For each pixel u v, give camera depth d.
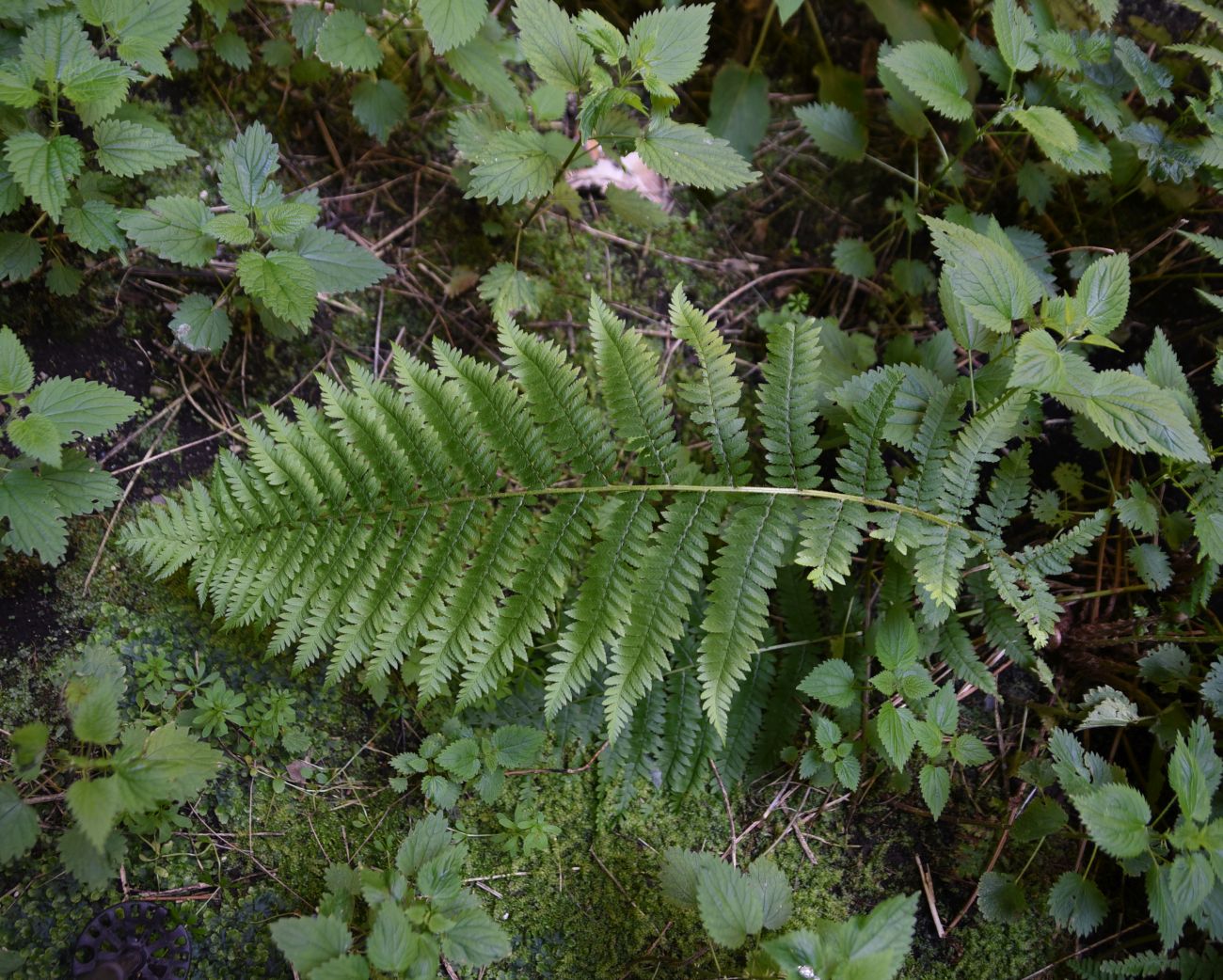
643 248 0.63
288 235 0.50
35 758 0.42
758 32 0.67
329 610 0.47
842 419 0.56
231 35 0.55
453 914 0.45
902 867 0.55
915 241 0.65
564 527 0.48
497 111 0.57
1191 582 0.55
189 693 0.49
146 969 0.46
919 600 0.55
